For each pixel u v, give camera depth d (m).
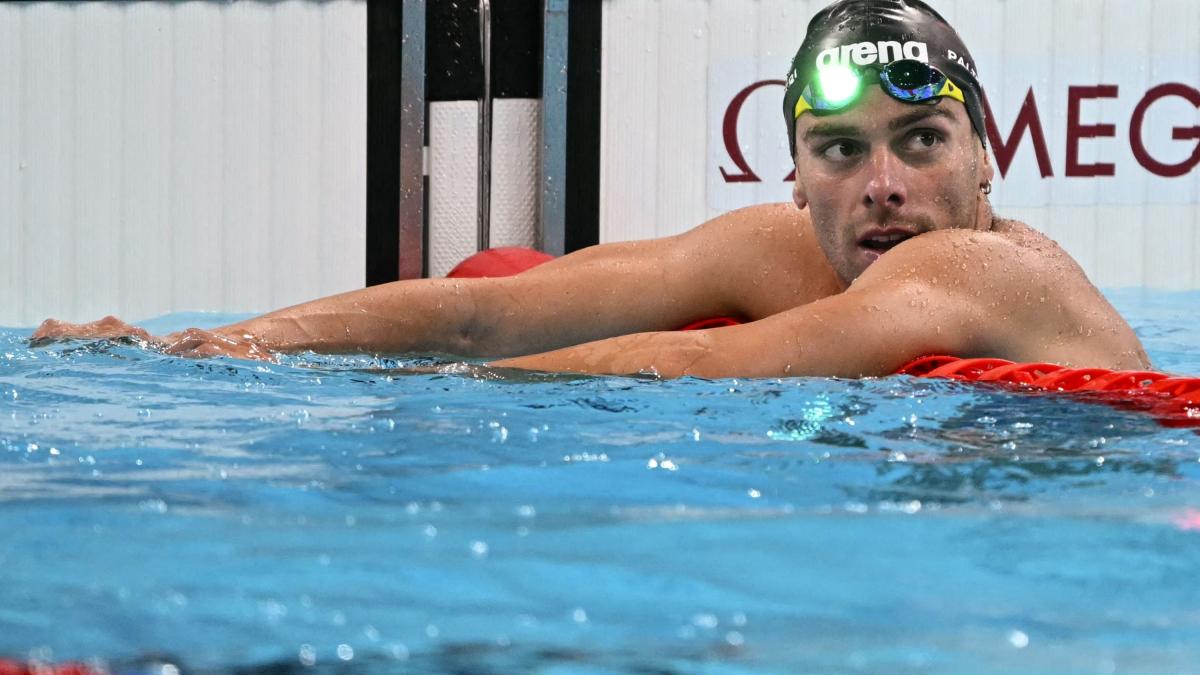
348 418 5.14
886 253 6.50
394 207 12.48
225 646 2.66
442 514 3.72
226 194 12.57
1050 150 12.56
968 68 6.78
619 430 4.93
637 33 12.34
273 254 12.60
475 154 12.46
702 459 4.47
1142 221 12.64
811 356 6.02
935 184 6.62
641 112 12.41
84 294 12.67
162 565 3.18
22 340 7.27
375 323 7.61
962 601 2.97
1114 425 5.05
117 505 3.77
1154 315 10.69
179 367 6.32
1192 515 3.74
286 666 2.56
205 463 4.37
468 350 7.70
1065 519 3.68
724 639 2.72
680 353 6.13
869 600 2.98
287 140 12.48
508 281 7.82
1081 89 12.52
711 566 3.22
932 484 4.14
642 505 3.85
